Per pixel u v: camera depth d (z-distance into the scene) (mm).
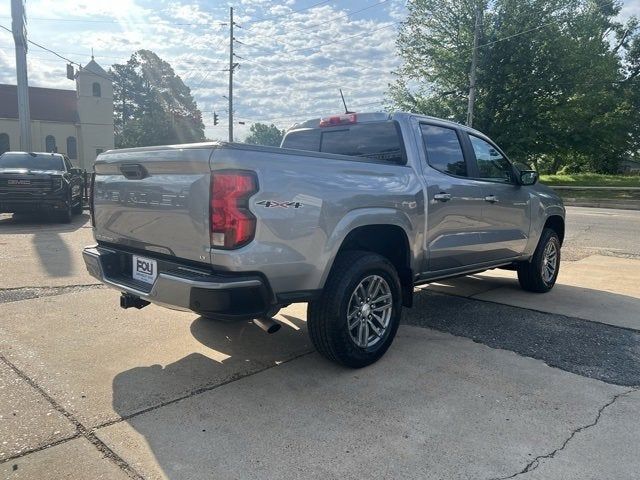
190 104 73000
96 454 2547
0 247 8219
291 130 5152
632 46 37750
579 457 2586
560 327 4684
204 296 2920
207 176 2947
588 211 18594
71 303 5148
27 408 2988
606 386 3432
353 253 3658
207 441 2686
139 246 3547
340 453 2594
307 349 4043
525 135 27781
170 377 3471
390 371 3635
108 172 3785
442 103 30000
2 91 46438
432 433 2795
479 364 3783
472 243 4777
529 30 26312
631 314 5133
